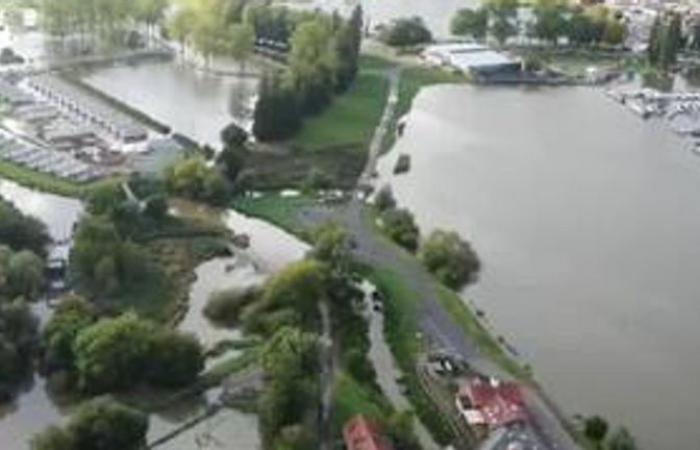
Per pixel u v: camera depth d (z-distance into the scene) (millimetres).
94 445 179750
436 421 196375
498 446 186125
